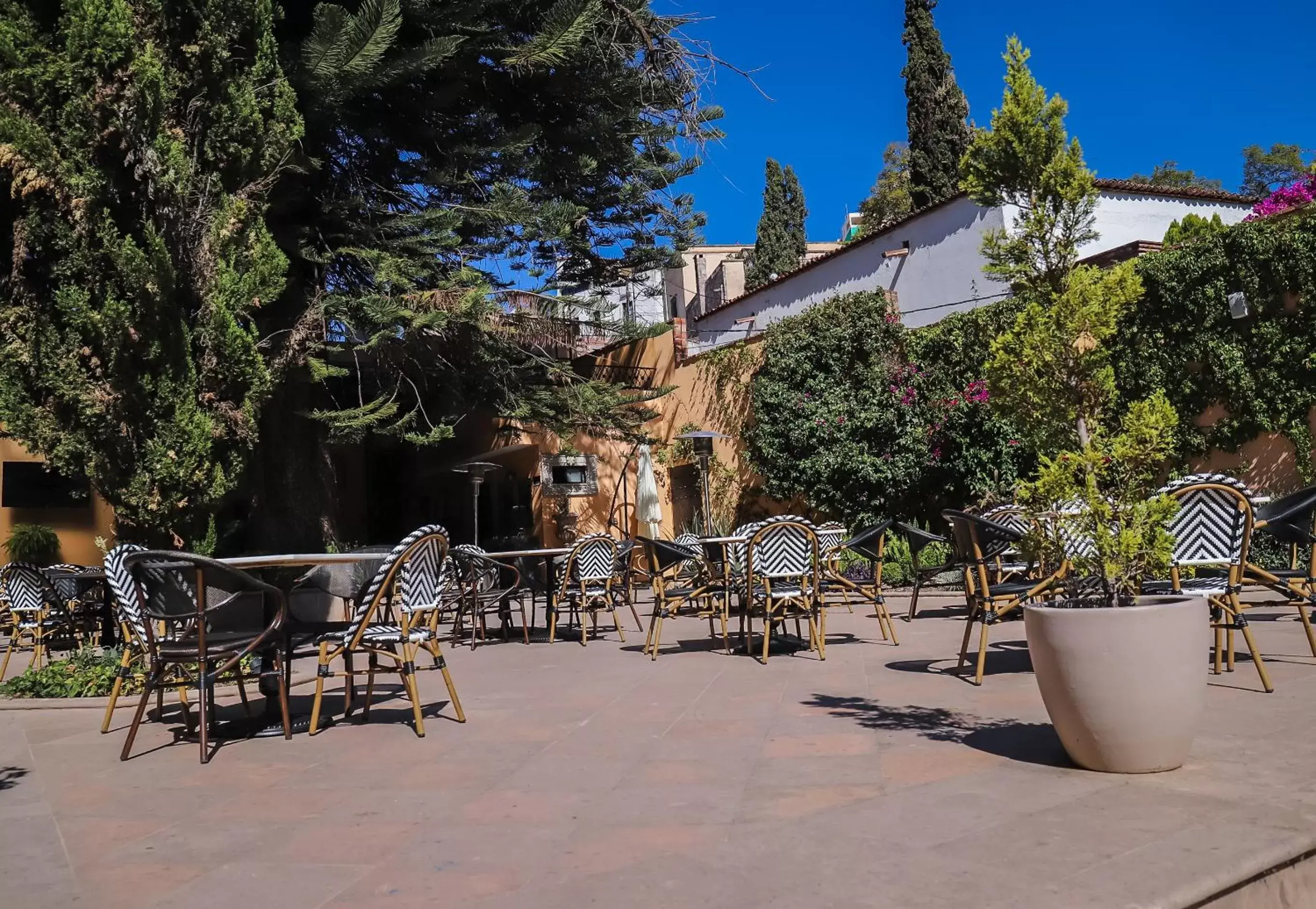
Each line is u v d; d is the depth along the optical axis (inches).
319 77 421.1
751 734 182.5
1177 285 438.0
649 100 570.3
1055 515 157.1
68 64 277.6
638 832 125.4
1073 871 101.8
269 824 138.3
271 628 195.0
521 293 534.3
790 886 103.0
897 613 402.9
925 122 1009.5
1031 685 215.2
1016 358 165.8
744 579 310.8
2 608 383.6
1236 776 132.8
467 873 113.2
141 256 272.2
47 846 130.9
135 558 180.7
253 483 503.8
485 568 378.0
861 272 764.6
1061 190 170.6
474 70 530.0
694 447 603.8
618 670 283.7
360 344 508.1
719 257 1595.7
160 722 230.8
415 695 200.4
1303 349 402.0
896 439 562.3
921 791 135.7
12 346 285.3
